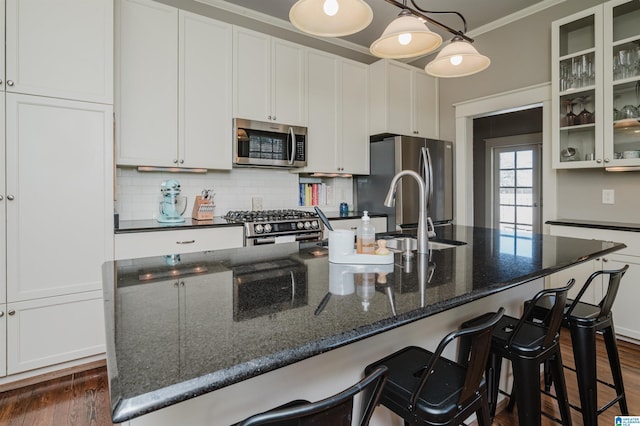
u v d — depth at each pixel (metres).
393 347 1.28
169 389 0.52
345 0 1.51
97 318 2.27
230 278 1.18
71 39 2.17
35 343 2.09
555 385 1.46
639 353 2.44
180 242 2.55
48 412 1.83
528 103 3.41
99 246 2.27
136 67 2.61
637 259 2.49
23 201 2.05
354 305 0.89
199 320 0.79
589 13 2.78
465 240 2.01
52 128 2.12
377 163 3.91
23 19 2.03
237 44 3.06
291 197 3.75
